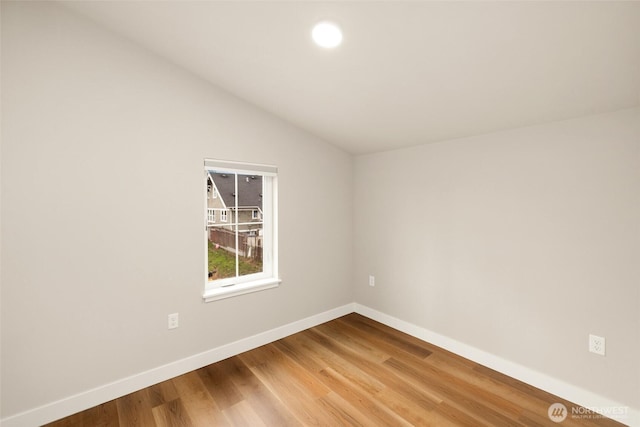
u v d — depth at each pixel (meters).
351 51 1.74
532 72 1.59
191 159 2.31
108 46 1.96
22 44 1.69
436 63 1.68
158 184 2.16
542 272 2.07
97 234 1.93
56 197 1.79
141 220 2.09
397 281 3.08
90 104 1.90
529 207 2.13
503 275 2.28
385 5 1.37
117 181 2.00
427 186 2.79
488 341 2.37
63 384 1.83
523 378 2.17
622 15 1.16
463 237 2.52
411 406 1.91
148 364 2.13
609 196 1.79
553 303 2.03
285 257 2.93
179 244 2.26
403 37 1.54
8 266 1.67
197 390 2.08
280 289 2.89
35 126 1.73
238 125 2.56
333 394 2.04
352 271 3.56
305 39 1.71
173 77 2.22
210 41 1.92
